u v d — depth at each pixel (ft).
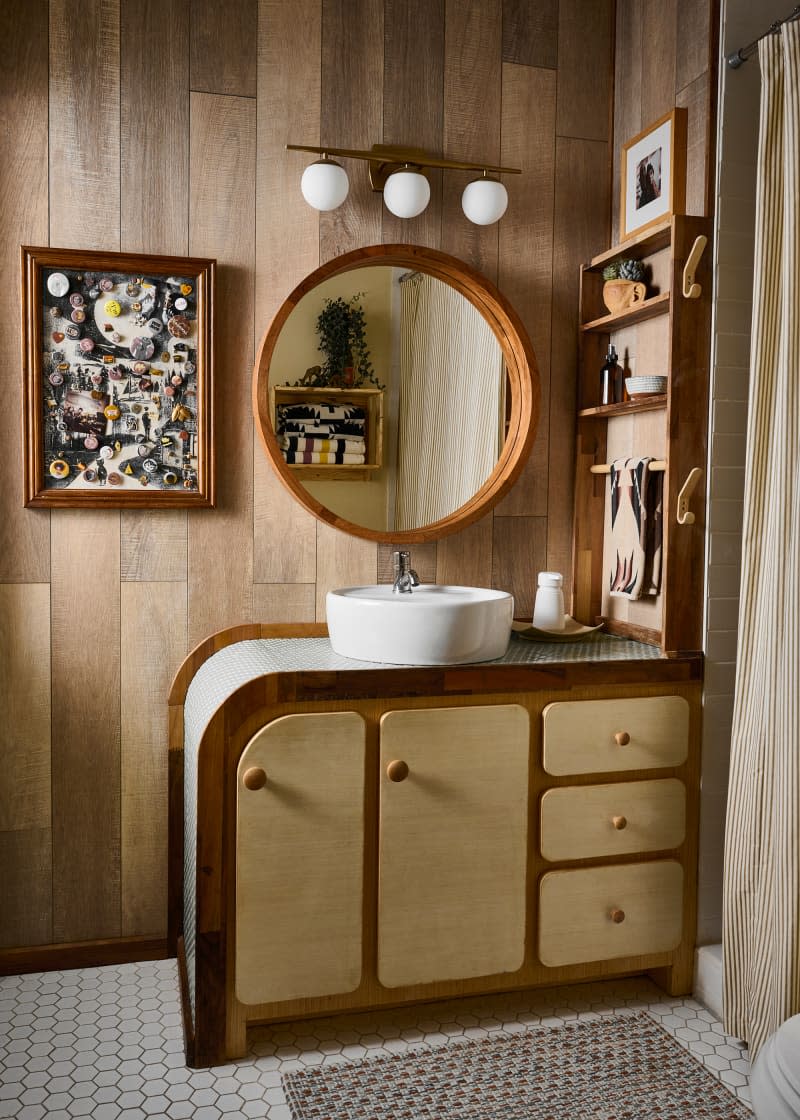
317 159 7.92
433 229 8.23
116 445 7.59
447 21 8.17
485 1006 7.23
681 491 7.16
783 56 6.45
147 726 7.82
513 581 8.60
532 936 7.00
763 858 6.57
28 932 7.66
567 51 8.51
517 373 8.41
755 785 6.63
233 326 7.83
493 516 8.52
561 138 8.52
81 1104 5.89
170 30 7.56
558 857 6.96
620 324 8.25
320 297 7.92
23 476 7.38
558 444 8.64
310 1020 7.00
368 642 6.76
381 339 8.09
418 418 8.21
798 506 6.25
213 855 6.20
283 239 7.89
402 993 6.72
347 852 6.47
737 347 7.25
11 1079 6.14
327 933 6.47
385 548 8.26
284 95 7.83
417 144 8.14
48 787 7.64
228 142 7.73
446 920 6.72
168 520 7.79
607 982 7.66
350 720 6.40
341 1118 5.78
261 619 8.03
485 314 8.35
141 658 7.78
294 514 8.05
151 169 7.59
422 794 6.60
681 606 7.26
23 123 7.30
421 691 6.54
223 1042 6.36
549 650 7.55
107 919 7.83
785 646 6.30
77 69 7.39
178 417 7.66
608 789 7.05
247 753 6.20
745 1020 6.67
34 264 7.27
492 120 8.32
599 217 8.62
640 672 7.09
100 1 7.40
